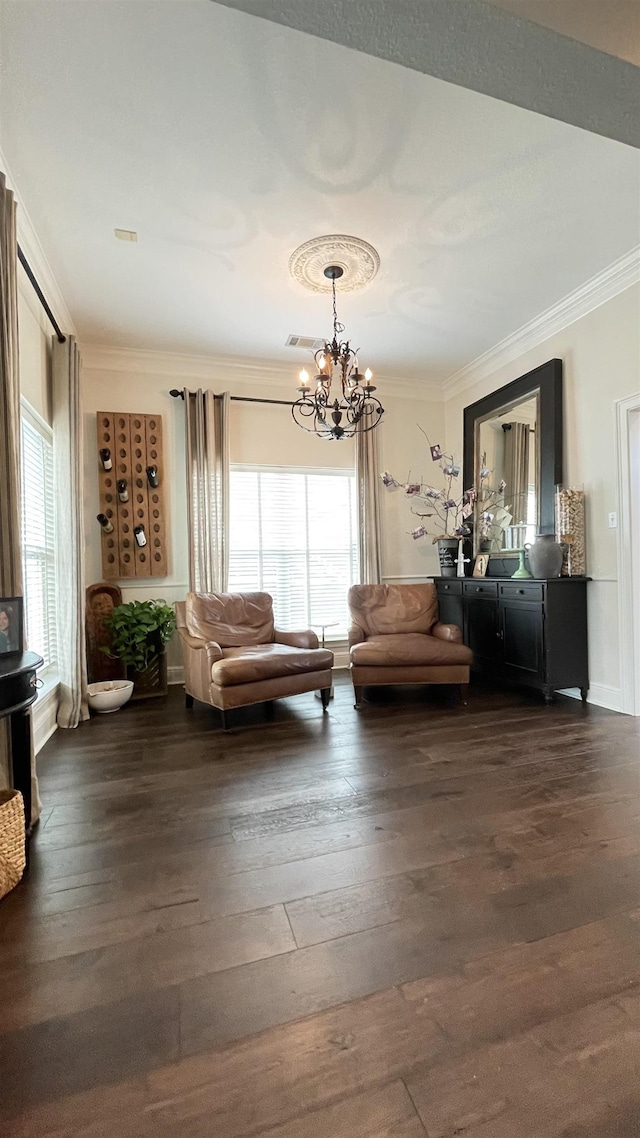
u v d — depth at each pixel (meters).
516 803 2.10
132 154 2.18
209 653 3.28
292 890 1.57
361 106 1.95
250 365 4.61
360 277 3.18
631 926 1.38
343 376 3.06
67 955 1.32
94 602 4.09
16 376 2.13
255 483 4.81
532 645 3.62
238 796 2.21
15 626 1.94
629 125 1.54
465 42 1.26
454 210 2.58
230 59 1.77
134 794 2.26
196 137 2.09
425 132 2.08
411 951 1.31
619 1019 1.09
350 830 1.91
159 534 4.35
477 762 2.53
